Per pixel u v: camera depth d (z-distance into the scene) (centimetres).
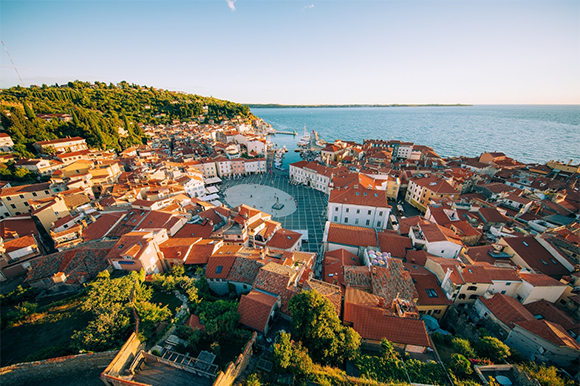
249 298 4062
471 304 4834
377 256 5725
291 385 3098
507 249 6003
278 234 7331
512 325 4031
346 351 3459
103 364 3169
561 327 3888
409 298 4506
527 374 3216
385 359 3447
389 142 19300
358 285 4866
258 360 3375
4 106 16125
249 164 16450
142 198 9612
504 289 4803
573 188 10494
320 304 3547
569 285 4556
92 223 7156
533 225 7581
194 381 3027
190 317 3950
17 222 6938
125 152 16475
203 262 5716
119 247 5334
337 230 6931
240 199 12406
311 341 3538
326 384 3094
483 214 7894
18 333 3747
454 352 3850
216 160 15812
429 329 4341
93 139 16050
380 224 8344
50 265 5181
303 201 12138
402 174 12662
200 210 9038
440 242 5853
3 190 8394
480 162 14900
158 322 3678
